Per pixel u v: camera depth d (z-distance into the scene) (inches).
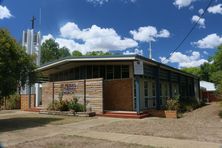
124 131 420.5
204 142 330.0
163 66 796.6
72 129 451.5
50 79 973.8
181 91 1114.1
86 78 785.6
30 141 346.0
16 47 543.2
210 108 1018.7
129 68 717.9
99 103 674.8
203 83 2028.8
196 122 538.3
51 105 760.3
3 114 792.3
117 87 730.2
